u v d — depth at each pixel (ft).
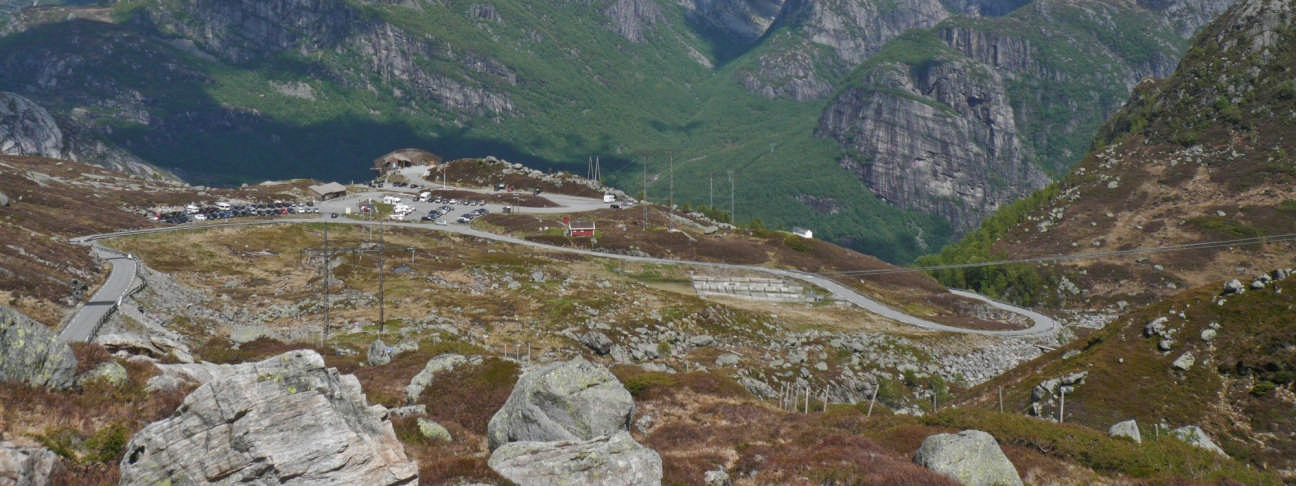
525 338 371.76
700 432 158.40
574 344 374.02
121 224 574.56
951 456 127.03
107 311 302.86
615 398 125.29
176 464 76.38
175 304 360.28
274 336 321.73
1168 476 138.41
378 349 268.62
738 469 131.64
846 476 123.65
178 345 167.53
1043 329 604.08
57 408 86.12
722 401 191.93
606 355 375.66
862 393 398.83
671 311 455.63
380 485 80.33
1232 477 143.43
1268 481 145.28
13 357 88.74
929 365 460.14
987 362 486.79
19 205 536.42
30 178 650.43
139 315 313.94
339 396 87.61
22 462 73.26
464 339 352.69
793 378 389.60
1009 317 650.02
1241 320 276.21
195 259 499.51
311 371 86.63
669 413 181.98
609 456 102.32
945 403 380.37
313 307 393.29
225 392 81.20
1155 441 156.46
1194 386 257.34
